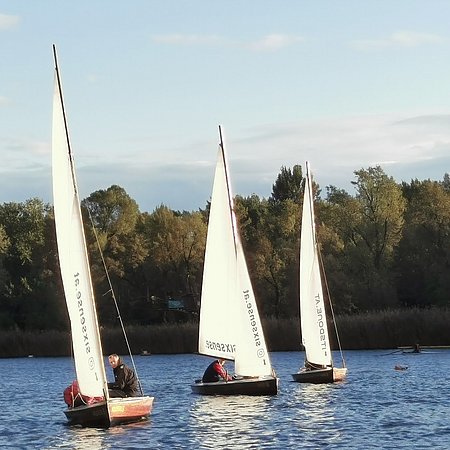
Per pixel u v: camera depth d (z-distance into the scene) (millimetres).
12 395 95250
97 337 58438
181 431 59000
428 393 82250
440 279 188000
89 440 56094
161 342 175000
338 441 54688
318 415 66375
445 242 190750
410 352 146875
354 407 71125
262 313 198875
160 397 83000
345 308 186875
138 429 59969
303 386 90188
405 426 60500
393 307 187750
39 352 187875
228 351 79062
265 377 77688
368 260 192750
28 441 57781
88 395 59156
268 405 72438
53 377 124875
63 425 64875
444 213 194375
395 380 97250
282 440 55344
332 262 189375
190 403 75000
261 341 77562
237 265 77312
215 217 79375
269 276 199000
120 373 63031
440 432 57688
